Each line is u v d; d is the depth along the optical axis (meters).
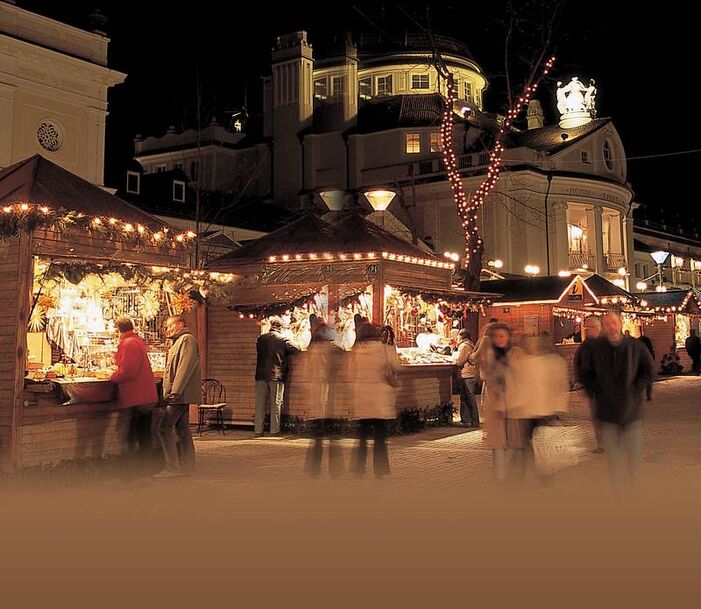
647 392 8.45
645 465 10.90
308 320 15.61
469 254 23.70
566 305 26.44
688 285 69.31
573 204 46.25
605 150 48.81
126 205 11.92
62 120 27.64
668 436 14.20
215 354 16.22
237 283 13.55
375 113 48.47
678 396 23.33
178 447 10.60
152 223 11.91
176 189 40.25
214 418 16.02
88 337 12.83
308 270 15.59
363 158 47.06
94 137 28.75
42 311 11.66
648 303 33.81
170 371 10.31
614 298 29.64
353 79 48.41
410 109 47.56
